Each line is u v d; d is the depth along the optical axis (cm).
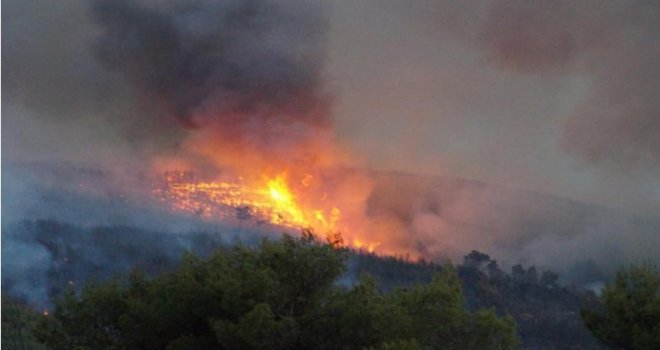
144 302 884
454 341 913
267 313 791
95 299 918
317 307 875
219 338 796
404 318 852
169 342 861
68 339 919
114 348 892
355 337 843
